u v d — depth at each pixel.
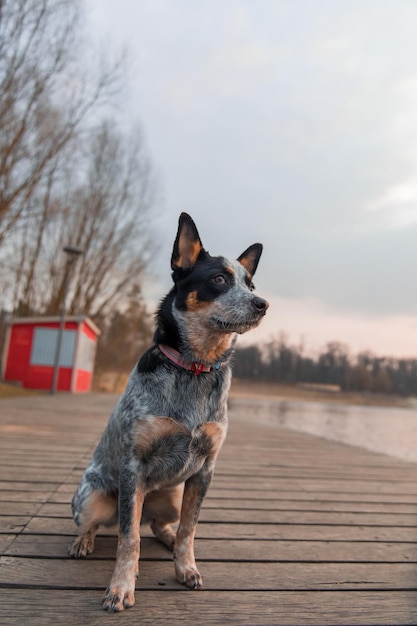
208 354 0.96
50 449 2.07
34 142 5.59
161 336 0.99
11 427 2.70
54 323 6.72
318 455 2.40
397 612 0.83
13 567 0.91
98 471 1.00
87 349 7.68
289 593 0.88
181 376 0.95
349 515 1.36
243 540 1.12
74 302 10.04
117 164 10.47
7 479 1.53
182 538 0.93
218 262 1.05
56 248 9.84
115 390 11.48
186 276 1.03
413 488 1.72
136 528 0.87
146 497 1.03
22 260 9.26
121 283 11.02
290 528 1.22
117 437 0.95
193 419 0.93
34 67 5.25
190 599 0.84
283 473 1.89
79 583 0.87
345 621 0.80
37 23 5.18
